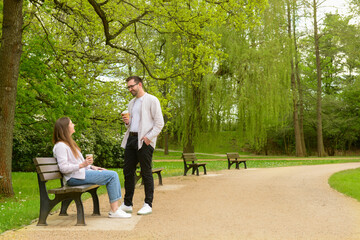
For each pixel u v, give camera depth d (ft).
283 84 88.33
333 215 18.40
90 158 16.71
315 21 128.36
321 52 135.33
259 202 22.54
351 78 151.12
